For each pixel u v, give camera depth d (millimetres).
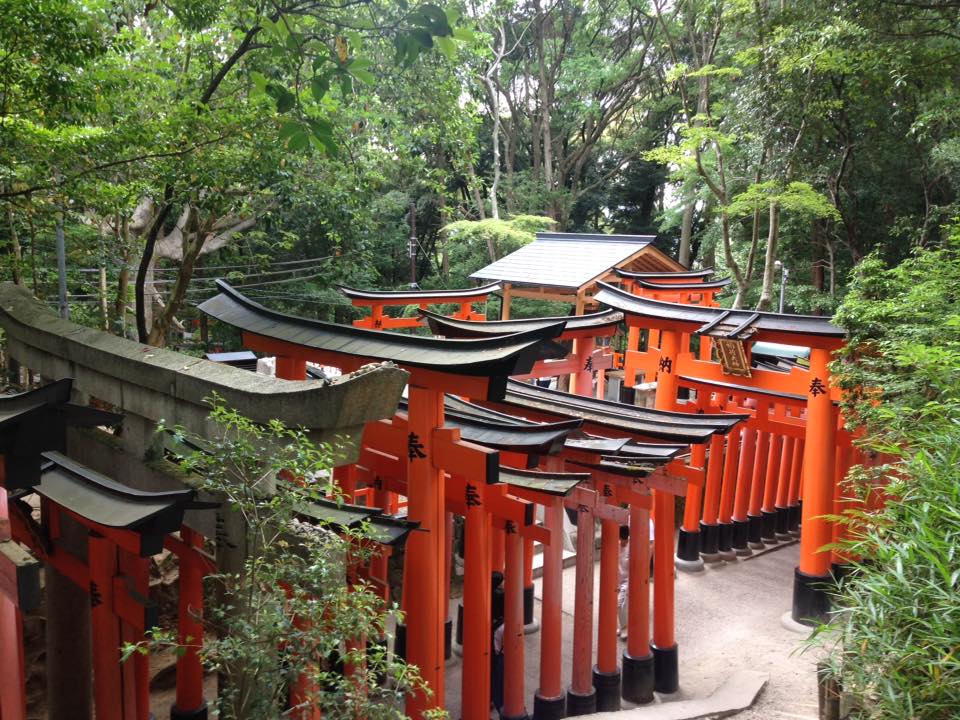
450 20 3113
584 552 9258
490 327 9172
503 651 9539
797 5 15617
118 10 10758
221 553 4973
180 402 5562
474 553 7613
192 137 8602
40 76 6738
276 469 4293
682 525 15516
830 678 5094
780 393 14180
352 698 3842
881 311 8789
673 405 13430
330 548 4164
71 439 7023
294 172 10570
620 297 13992
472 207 33250
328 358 7641
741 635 11961
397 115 12562
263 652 3631
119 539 5262
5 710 4508
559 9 32188
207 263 23172
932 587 4047
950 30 14883
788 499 17422
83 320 13352
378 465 8164
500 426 7961
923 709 4000
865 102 17844
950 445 5336
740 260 24922
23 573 3842
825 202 17844
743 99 18125
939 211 18156
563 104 34250
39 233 12062
